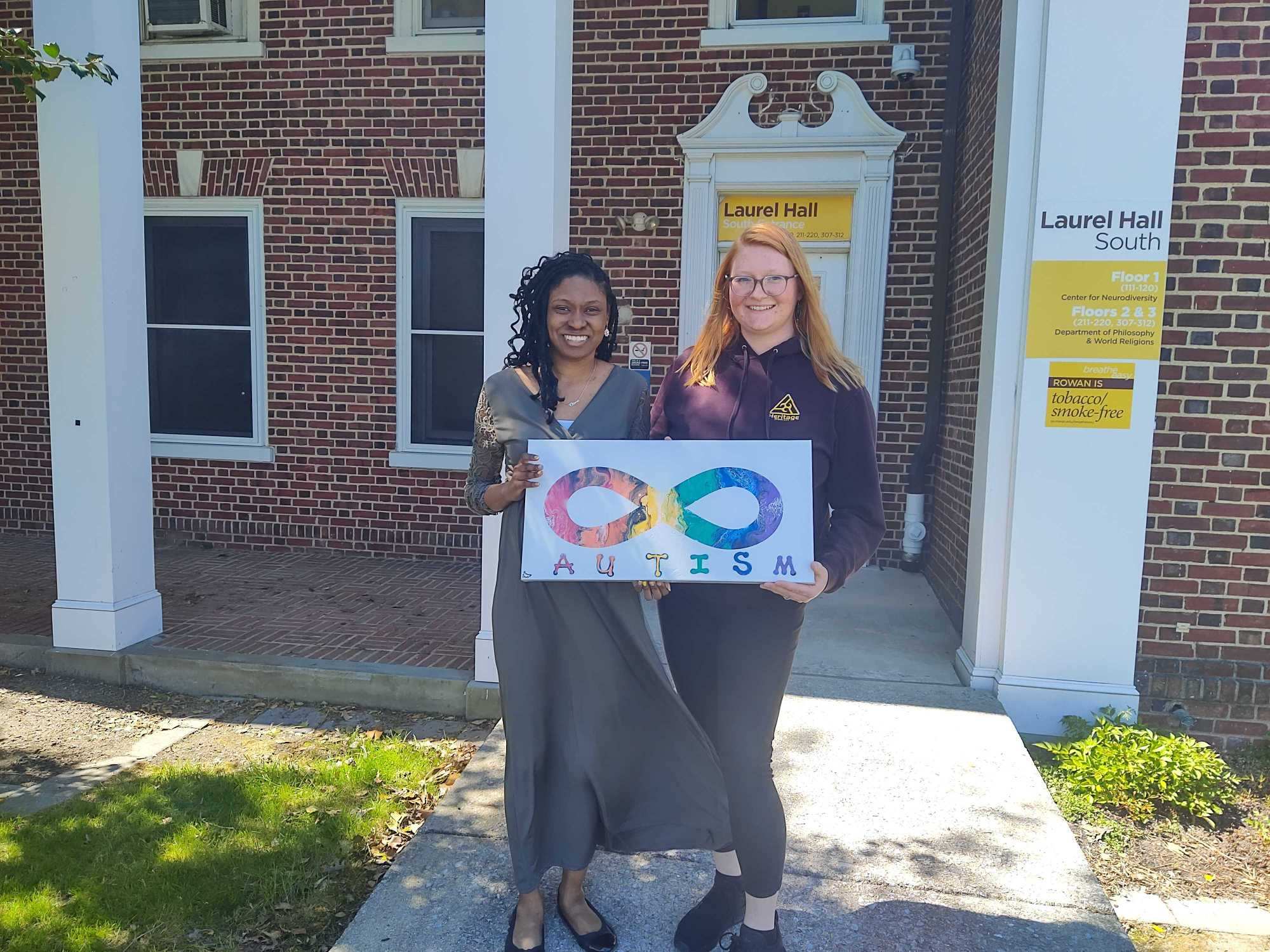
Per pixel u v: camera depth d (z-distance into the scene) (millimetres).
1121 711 3945
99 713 4172
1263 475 3920
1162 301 3799
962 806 3145
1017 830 3006
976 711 3898
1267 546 3951
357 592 5945
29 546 7152
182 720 4113
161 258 7164
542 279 2211
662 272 6508
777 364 2162
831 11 6305
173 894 2699
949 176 5980
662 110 6391
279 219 6895
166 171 6977
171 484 7277
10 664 4602
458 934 2455
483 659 4125
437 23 6719
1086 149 3766
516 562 2242
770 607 2109
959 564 5168
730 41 6242
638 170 6461
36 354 7383
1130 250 3783
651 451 2109
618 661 2270
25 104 7098
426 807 3303
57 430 4426
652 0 6328
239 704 4309
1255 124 3779
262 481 7168
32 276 7297
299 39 6711
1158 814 3445
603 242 6547
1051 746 3742
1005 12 4090
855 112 6168
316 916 2645
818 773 3357
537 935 2301
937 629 5113
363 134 6723
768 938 2174
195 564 6668
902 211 6238
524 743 2238
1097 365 3850
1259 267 3828
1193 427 3947
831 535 2121
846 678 4285
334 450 7051
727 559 2057
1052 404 3889
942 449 6074
